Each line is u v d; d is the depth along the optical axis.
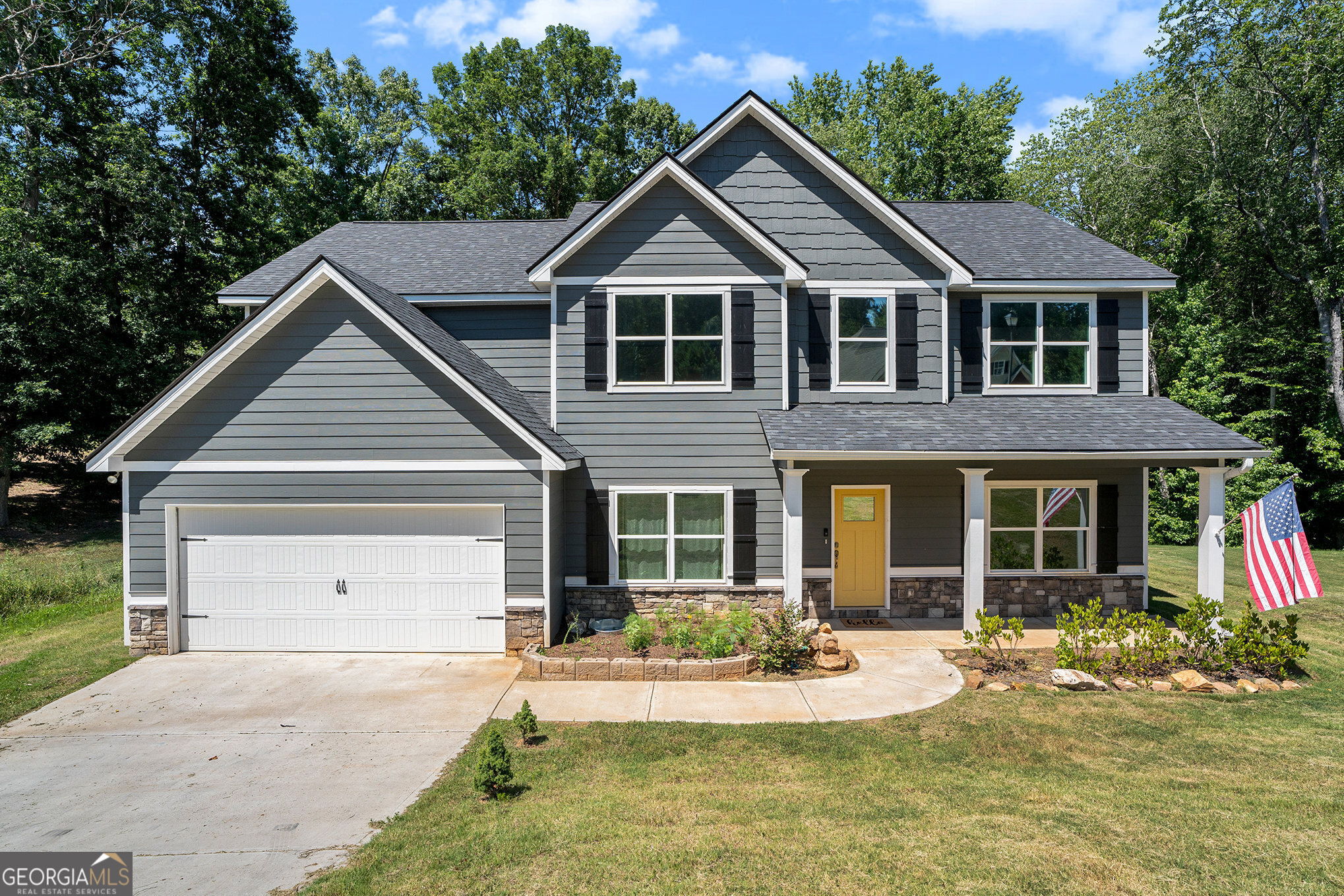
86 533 21.16
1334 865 4.93
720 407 11.78
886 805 5.91
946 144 29.30
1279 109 23.05
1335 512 25.00
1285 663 9.55
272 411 10.44
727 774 6.60
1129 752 7.05
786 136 12.39
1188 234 25.39
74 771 6.84
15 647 11.00
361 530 10.70
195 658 10.48
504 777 6.14
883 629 11.90
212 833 5.63
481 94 38.00
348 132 33.16
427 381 10.44
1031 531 12.80
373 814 5.93
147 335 22.00
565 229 16.61
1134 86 30.05
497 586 10.62
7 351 18.94
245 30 26.25
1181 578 16.70
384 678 9.53
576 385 11.80
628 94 40.09
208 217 25.03
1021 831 5.43
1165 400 12.72
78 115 21.58
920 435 10.79
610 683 9.34
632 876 4.85
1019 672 9.57
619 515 11.91
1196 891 4.64
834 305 12.48
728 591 11.82
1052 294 13.09
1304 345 24.39
